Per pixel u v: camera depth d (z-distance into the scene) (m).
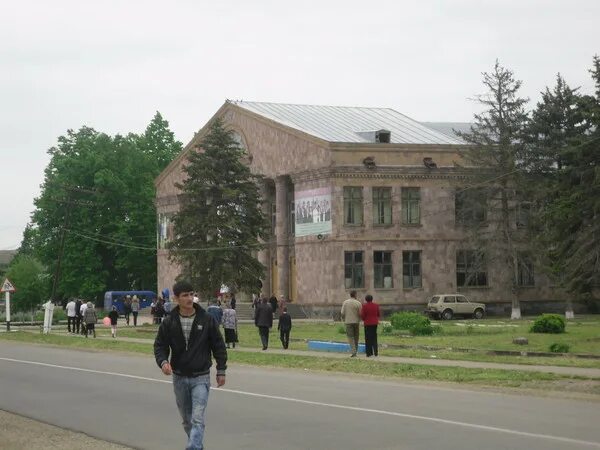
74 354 36.12
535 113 72.31
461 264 73.25
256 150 78.56
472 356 29.48
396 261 71.12
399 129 79.56
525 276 75.94
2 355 35.34
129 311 70.50
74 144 95.25
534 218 68.38
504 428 13.94
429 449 12.15
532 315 75.31
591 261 41.62
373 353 30.45
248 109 80.06
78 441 13.87
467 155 70.88
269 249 79.12
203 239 63.94
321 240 70.50
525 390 19.75
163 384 22.69
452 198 72.81
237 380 23.36
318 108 85.62
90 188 92.94
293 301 75.81
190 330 11.01
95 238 91.62
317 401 18.20
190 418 11.17
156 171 97.44
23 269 102.50
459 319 69.38
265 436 13.76
